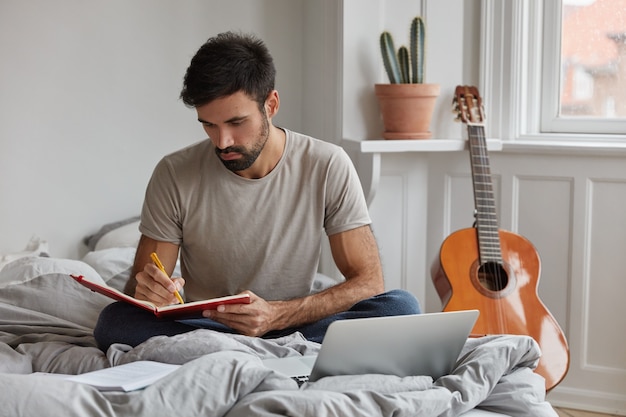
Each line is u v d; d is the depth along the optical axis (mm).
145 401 1639
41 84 3551
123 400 1659
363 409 1682
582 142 3506
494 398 1913
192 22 3725
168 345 1939
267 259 2518
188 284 2605
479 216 3258
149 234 2506
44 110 3561
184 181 2484
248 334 2211
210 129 2301
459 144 3496
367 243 2543
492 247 3207
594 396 3484
